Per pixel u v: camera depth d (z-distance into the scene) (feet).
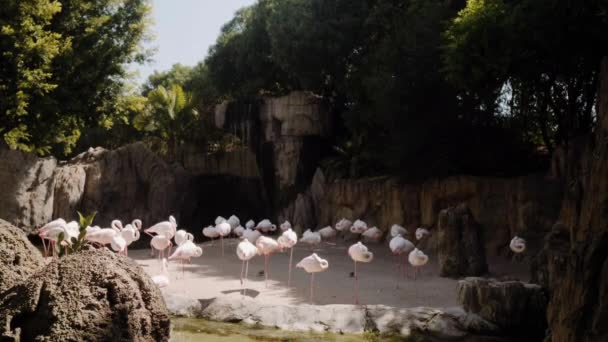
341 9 72.54
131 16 70.33
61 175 63.87
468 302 28.71
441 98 56.24
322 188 73.51
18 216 59.41
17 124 62.44
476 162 59.00
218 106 87.25
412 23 59.72
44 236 37.86
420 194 57.82
